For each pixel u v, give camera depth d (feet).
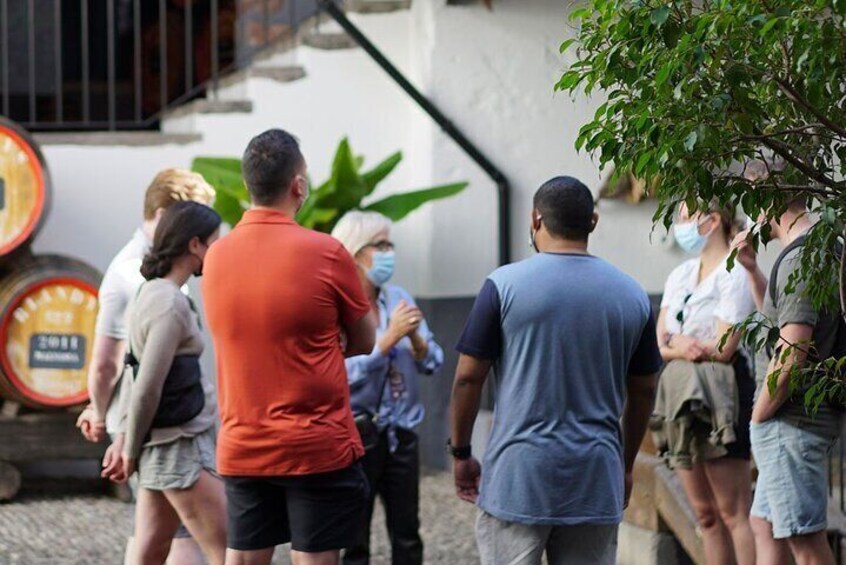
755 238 23.43
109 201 58.44
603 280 28.60
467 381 28.96
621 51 21.22
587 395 28.32
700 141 20.75
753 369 36.40
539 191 29.14
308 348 28.45
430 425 58.85
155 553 32.50
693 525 39.34
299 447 28.27
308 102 59.72
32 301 52.16
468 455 29.91
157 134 58.75
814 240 22.58
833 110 21.75
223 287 28.60
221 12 66.64
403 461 38.06
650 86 21.09
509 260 58.39
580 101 57.88
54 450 52.95
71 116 68.13
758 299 34.06
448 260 58.44
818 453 31.32
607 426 28.55
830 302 23.91
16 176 52.60
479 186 58.39
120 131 61.21
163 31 62.44
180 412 31.48
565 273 28.48
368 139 59.88
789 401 31.17
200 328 32.45
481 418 55.31
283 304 28.17
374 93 59.88
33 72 62.28
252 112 59.47
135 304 31.48
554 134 58.34
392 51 59.93
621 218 57.57
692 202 21.95
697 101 20.81
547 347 28.19
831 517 37.63
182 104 62.75
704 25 19.98
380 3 59.72
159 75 67.97
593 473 28.27
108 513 51.72
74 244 58.29
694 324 36.37
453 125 57.98
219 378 29.12
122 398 32.65
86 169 58.34
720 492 36.19
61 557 45.39
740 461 36.19
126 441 31.53
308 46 59.67
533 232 29.55
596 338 28.30
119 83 68.33
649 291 57.67
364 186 54.90
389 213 55.47
